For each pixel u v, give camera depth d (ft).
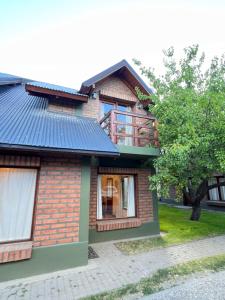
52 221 14.55
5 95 24.39
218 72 23.68
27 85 20.25
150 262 15.19
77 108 23.70
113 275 13.11
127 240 21.27
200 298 10.08
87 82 23.72
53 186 15.17
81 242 15.14
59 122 19.56
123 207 23.50
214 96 18.66
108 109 26.99
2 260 12.23
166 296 10.36
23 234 13.93
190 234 23.06
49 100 22.39
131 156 22.30
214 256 16.07
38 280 12.50
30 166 14.76
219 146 19.51
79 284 11.97
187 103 20.61
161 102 22.49
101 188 22.63
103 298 10.37
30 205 14.53
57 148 13.98
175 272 13.24
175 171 22.11
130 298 10.30
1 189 13.94
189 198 31.99
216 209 44.70
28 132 15.01
